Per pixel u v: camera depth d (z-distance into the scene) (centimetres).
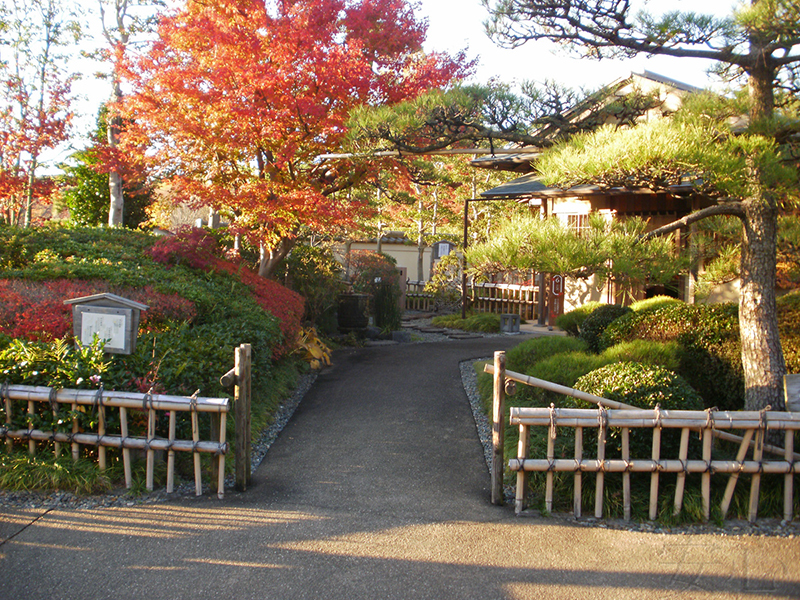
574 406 531
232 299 809
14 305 601
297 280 1239
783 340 628
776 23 441
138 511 430
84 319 505
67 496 444
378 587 345
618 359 637
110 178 1395
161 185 1072
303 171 1051
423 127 642
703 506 436
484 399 742
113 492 456
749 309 516
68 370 468
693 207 1086
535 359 771
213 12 855
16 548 375
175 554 374
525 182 1305
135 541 388
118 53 930
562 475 471
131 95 895
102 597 330
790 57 504
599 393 507
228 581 347
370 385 866
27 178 1318
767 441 505
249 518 426
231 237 1205
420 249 2284
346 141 720
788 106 550
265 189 887
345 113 893
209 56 864
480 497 477
